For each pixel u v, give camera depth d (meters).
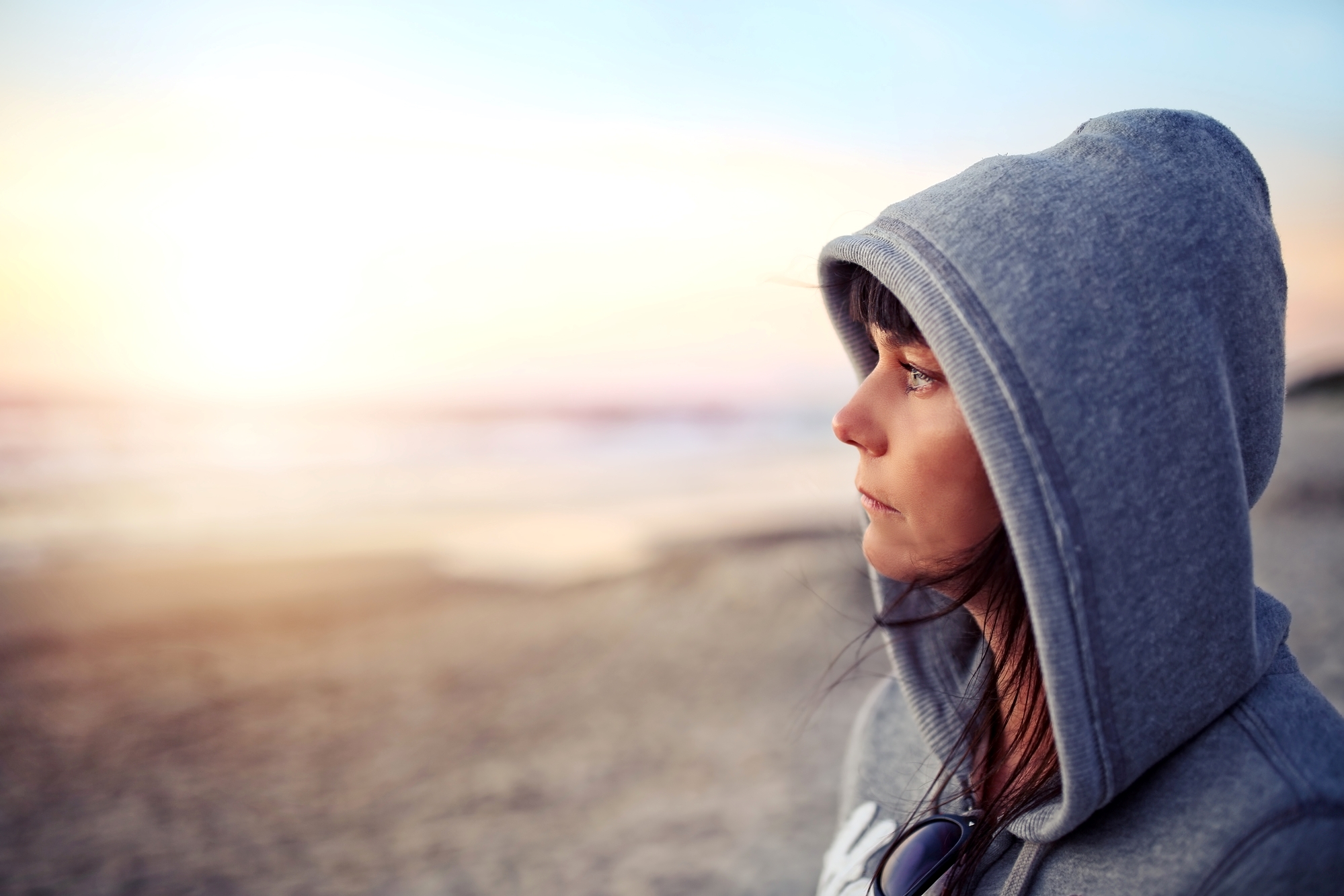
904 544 0.89
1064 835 0.79
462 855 4.61
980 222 0.77
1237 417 0.78
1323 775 0.68
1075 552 0.70
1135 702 0.72
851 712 6.13
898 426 0.86
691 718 6.40
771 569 10.45
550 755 6.00
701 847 4.35
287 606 11.41
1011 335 0.72
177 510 21.66
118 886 4.49
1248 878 0.67
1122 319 0.72
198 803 5.53
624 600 10.30
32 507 21.23
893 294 0.82
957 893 0.89
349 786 5.75
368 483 26.77
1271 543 6.54
